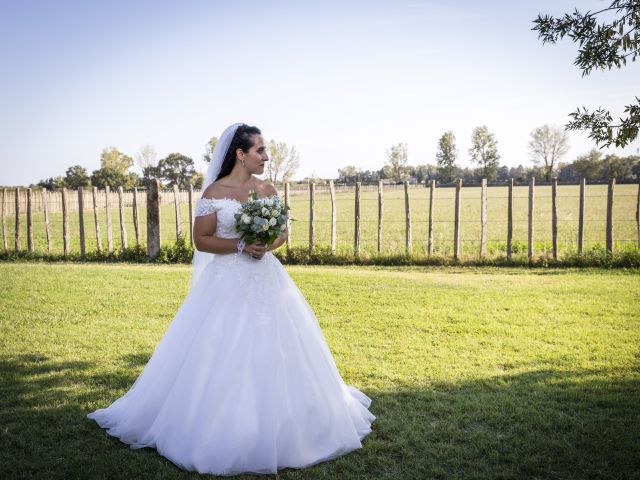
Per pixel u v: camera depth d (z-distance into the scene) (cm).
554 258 1320
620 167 8775
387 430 402
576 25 402
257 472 339
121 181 7925
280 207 384
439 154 11219
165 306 834
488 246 1597
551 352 600
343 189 8575
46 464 349
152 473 340
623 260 1252
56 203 4741
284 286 399
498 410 438
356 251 1441
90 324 722
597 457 355
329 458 363
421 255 1395
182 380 362
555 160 10244
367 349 612
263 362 355
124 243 1549
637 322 729
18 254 1580
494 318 758
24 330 688
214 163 407
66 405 446
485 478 335
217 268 390
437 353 596
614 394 468
